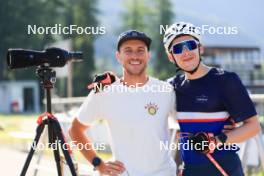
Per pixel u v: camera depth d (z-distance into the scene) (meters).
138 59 3.62
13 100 44.59
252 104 3.48
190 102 3.57
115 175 3.61
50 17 56.88
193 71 3.56
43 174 6.44
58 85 50.34
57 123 3.64
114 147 3.68
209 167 3.53
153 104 3.62
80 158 5.67
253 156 6.29
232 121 3.56
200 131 3.54
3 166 7.70
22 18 54.81
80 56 3.78
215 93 3.50
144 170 3.63
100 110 3.69
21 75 52.06
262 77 49.44
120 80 3.69
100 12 62.09
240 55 50.78
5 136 10.96
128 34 3.63
